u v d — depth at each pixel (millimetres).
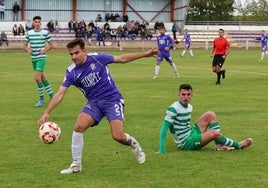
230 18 92062
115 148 9805
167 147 9836
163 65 34281
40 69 15586
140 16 65625
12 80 23672
